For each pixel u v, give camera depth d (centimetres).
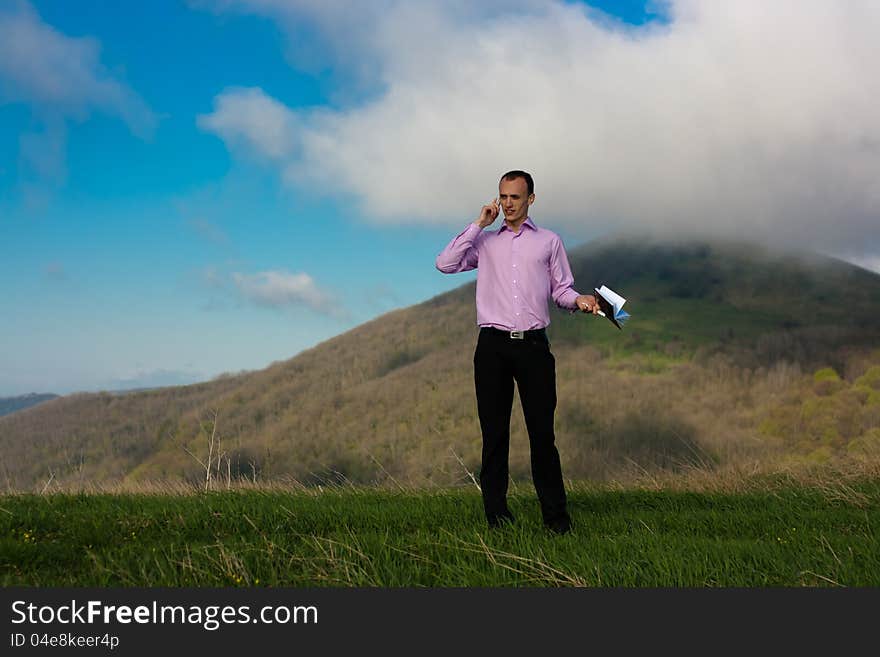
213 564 401
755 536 518
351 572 391
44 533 497
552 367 515
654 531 507
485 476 521
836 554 423
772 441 7756
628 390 9256
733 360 9900
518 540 460
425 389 10462
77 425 10775
